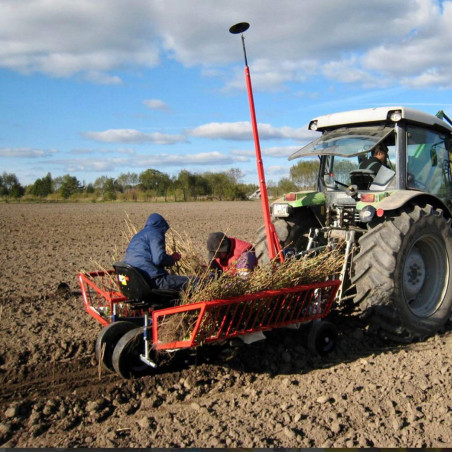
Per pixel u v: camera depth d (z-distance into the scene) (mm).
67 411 4039
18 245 13031
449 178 6539
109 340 4617
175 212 27016
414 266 5645
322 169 6445
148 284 4637
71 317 6184
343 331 5715
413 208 5566
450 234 5719
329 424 3635
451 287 5773
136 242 4816
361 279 5289
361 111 5766
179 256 5062
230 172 53625
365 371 4641
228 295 4348
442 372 4539
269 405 4008
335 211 6062
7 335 5461
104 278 6281
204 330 4289
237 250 5246
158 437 3533
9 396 4254
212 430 3590
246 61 5070
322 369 4859
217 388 4422
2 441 3607
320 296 5016
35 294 7320
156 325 4340
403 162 5605
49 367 4734
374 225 5523
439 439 3393
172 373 4664
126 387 4391
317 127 6145
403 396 4027
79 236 15195
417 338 5555
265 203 5105
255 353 5121
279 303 4750
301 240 6172
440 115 6648
